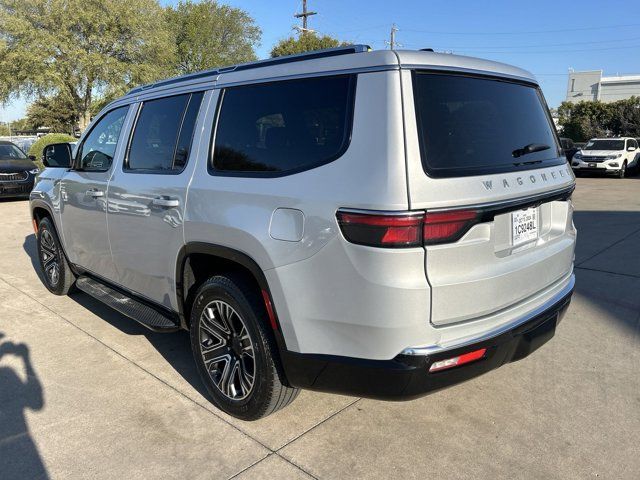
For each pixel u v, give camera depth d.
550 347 3.88
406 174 2.12
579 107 37.62
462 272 2.24
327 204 2.26
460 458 2.61
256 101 2.77
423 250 2.12
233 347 2.89
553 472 2.50
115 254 3.84
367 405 3.12
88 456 2.64
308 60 2.62
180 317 3.27
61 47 21.89
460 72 2.50
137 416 3.00
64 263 4.90
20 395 3.24
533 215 2.66
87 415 3.02
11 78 21.80
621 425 2.88
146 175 3.42
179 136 3.23
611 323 4.34
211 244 2.81
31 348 3.93
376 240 2.12
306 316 2.38
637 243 7.27
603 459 2.59
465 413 3.02
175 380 3.44
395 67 2.27
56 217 4.72
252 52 35.94
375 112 2.24
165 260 3.25
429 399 3.17
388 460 2.60
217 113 2.99
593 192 14.30
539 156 2.82
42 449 2.70
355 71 2.38
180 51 31.91
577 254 6.71
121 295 4.00
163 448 2.71
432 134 2.25
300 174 2.42
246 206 2.62
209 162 2.95
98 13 22.56
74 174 4.34
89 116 24.84
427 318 2.16
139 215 3.42
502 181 2.40
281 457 2.63
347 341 2.28
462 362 2.28
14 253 7.18
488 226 2.31
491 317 2.38
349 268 2.20
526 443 2.73
